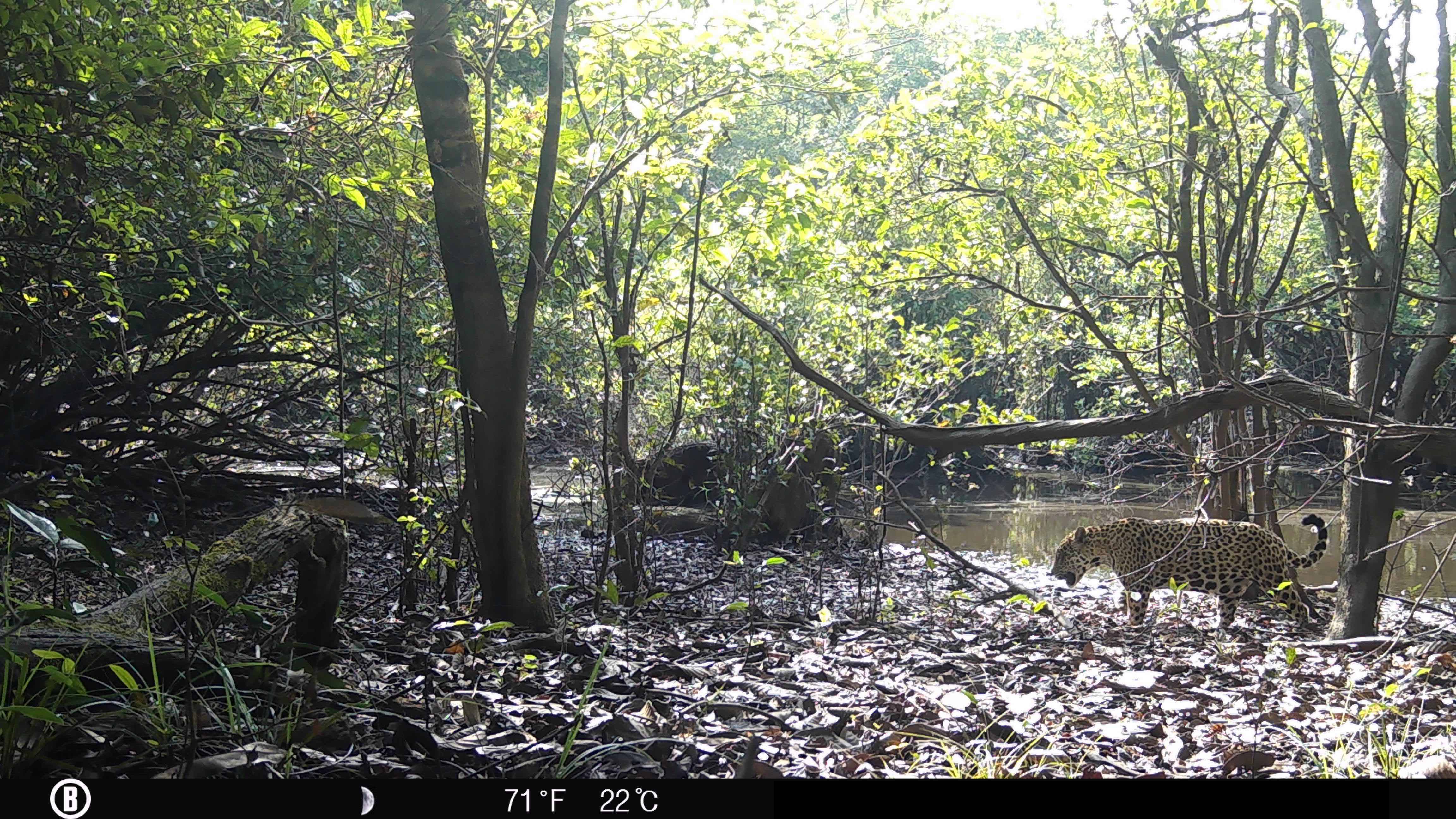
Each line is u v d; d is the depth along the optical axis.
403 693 4.84
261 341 11.38
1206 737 4.99
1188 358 12.70
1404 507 16.66
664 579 10.96
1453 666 6.65
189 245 7.88
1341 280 9.13
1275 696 5.89
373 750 4.07
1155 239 11.78
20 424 9.59
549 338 9.95
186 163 6.81
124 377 10.12
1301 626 9.66
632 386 10.05
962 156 10.26
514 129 8.34
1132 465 11.12
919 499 21.03
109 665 4.04
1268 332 15.48
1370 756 4.59
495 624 5.36
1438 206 9.62
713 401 11.29
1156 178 11.37
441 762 3.95
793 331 11.55
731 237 9.73
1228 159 10.98
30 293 8.02
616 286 9.00
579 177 8.59
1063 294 12.76
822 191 9.93
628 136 8.35
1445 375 12.66
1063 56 10.83
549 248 8.74
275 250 9.59
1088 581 12.27
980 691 5.85
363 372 8.91
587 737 4.38
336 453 11.62
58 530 3.84
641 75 8.28
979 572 11.07
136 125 5.87
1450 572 13.00
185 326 11.14
